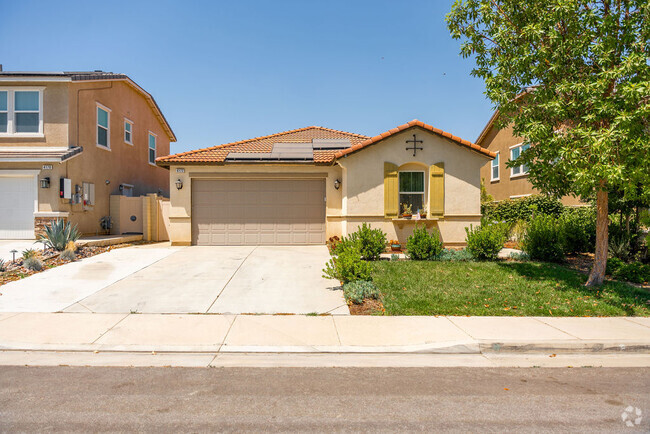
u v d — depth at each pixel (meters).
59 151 14.68
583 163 7.42
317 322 6.62
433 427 3.56
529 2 8.57
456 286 8.73
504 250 13.82
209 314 6.96
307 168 14.51
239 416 3.73
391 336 6.03
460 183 13.23
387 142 13.08
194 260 11.41
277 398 4.13
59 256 11.36
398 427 3.55
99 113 17.08
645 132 7.76
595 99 7.48
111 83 17.97
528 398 4.20
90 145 16.27
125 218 17.50
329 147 15.80
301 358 5.36
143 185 21.59
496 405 4.02
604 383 4.63
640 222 12.85
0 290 8.20
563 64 8.23
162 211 16.69
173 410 3.84
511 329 6.31
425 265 10.70
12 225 14.50
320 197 14.72
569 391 4.39
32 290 8.23
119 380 4.56
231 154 14.91
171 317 6.78
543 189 9.22
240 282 9.05
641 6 7.55
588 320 6.84
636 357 5.59
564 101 8.10
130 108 19.95
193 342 5.73
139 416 3.71
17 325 6.29
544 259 12.06
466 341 5.78
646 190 7.90
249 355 5.43
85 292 8.14
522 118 8.62
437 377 4.77
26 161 14.06
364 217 13.06
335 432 3.46
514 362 5.34
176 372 4.82
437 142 13.16
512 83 8.95
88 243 12.99
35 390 4.27
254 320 6.68
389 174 13.05
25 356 5.29
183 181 14.38
